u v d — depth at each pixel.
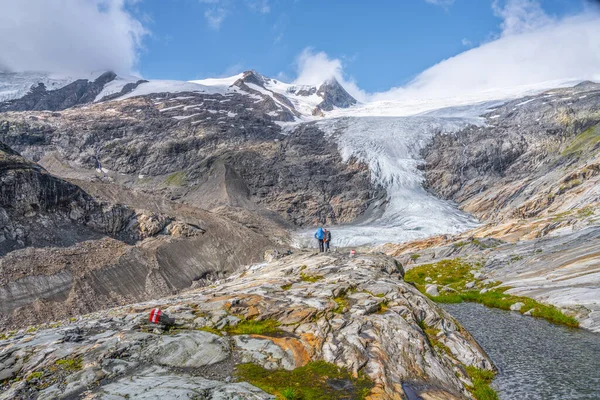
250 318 20.11
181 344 16.39
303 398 12.99
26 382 13.06
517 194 181.00
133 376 13.70
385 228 178.12
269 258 97.06
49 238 90.38
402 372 16.22
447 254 88.56
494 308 45.06
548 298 42.72
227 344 16.88
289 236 173.75
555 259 57.16
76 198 107.75
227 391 12.80
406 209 198.00
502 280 57.25
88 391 12.52
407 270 78.38
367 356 16.55
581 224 74.19
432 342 21.16
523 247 71.50
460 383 17.81
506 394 19.19
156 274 94.94
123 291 84.56
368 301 22.72
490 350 27.75
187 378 13.73
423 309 24.11
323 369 15.31
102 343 16.27
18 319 66.00
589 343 28.97
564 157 190.12
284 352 16.33
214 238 123.44
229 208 191.50
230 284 34.97
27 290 72.50
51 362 14.63
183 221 125.12
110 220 109.88
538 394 19.17
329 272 30.88
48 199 99.31
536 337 31.19
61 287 76.62
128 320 20.11
